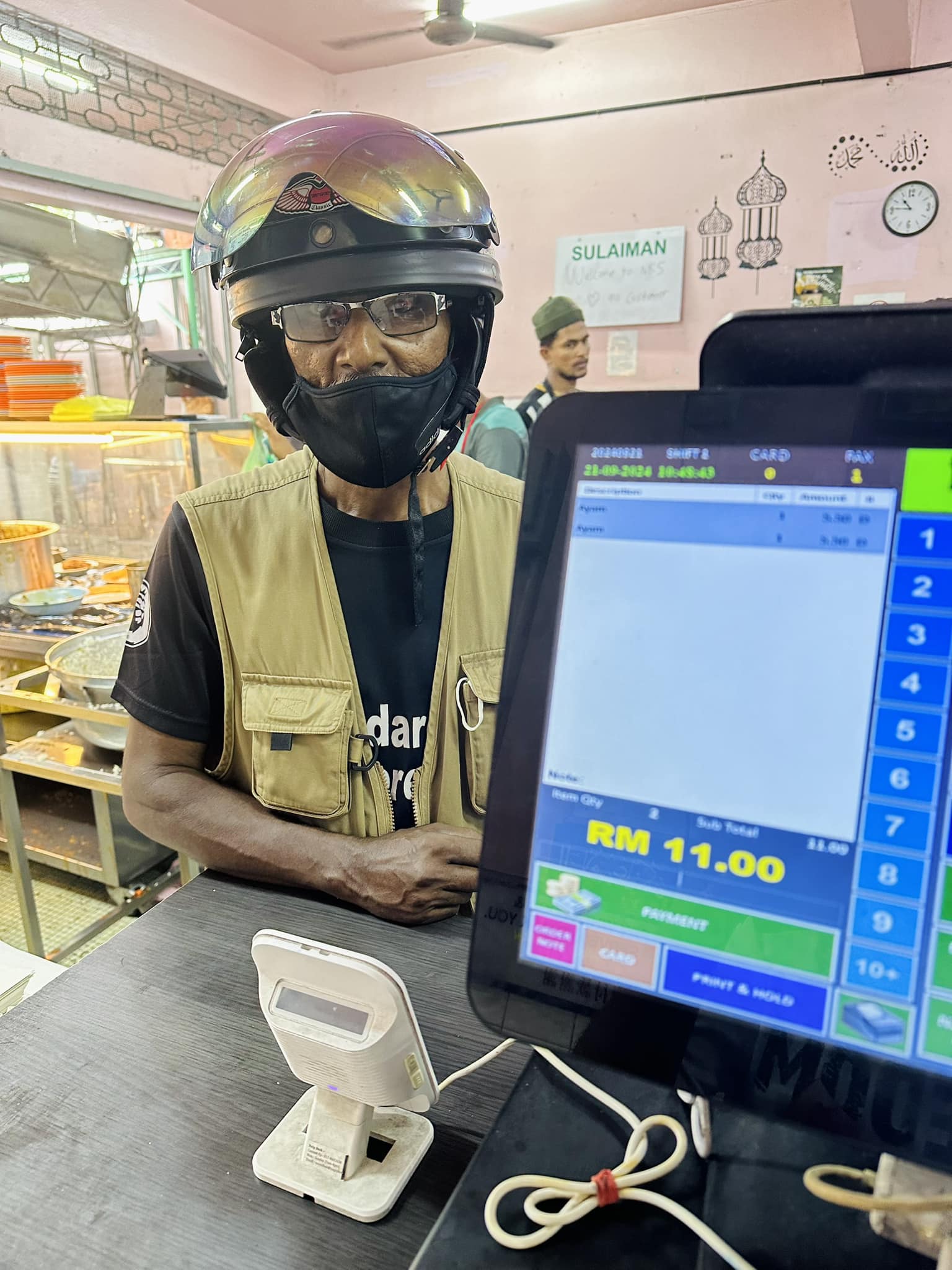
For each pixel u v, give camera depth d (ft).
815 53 9.29
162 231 13.00
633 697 1.22
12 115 7.93
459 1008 2.07
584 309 10.96
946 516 1.05
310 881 2.60
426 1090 1.54
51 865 7.20
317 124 2.47
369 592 3.04
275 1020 1.51
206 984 2.17
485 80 11.02
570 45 10.41
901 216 9.29
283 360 2.94
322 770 2.93
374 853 2.55
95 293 8.95
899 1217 1.21
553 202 10.92
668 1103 1.54
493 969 1.31
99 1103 1.76
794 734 1.13
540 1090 1.59
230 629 3.07
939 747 1.05
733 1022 1.16
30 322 10.87
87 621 6.68
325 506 3.08
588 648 1.24
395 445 2.69
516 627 1.29
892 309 1.10
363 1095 1.49
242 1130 1.69
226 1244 1.44
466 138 11.30
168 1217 1.49
